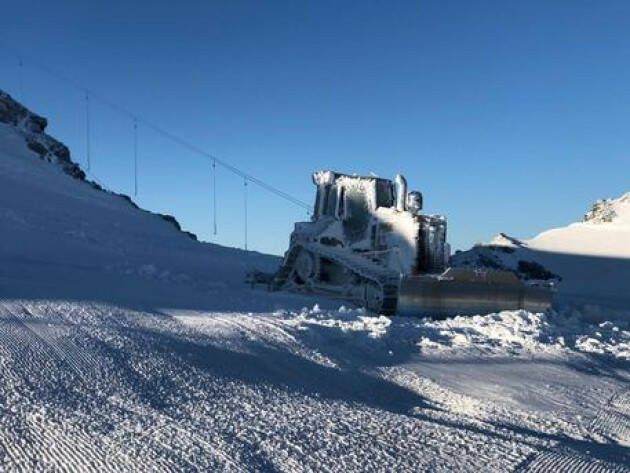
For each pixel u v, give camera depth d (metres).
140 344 9.49
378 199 20.12
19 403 6.83
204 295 16.28
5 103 52.03
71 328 9.88
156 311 12.57
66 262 18.50
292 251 20.81
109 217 33.84
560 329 15.48
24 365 7.94
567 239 60.69
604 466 6.50
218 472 5.54
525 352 12.88
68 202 34.19
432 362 11.49
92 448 5.89
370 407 8.48
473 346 12.80
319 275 20.06
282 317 13.40
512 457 6.43
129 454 5.80
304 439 6.56
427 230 18.64
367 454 6.25
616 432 8.45
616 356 13.81
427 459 6.23
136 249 25.30
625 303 37.38
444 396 9.73
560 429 8.32
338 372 10.08
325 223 20.56
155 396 7.69
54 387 7.44
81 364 8.31
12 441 5.91
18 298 11.84
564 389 10.52
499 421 8.44
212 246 36.84
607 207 68.56
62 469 5.43
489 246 53.12
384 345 11.99
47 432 6.19
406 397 9.62
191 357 9.36
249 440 6.41
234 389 8.41
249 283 22.19
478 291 16.94
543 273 49.09
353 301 18.36
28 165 41.47
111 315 11.37
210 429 6.64
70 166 46.81
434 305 16.48
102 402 7.23
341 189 20.48
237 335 11.02
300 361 10.24
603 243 58.81
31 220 25.22
